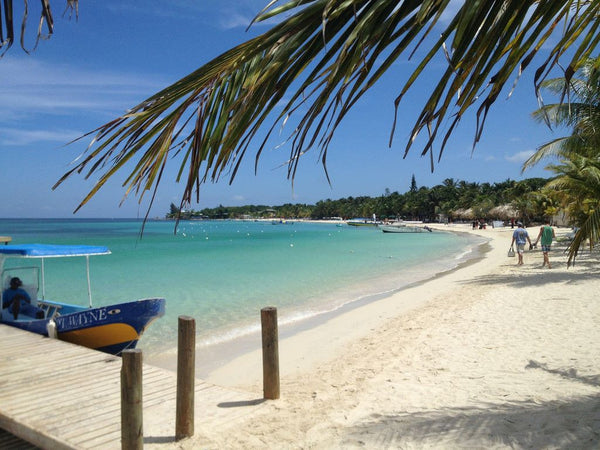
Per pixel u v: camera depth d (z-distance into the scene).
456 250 36.84
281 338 10.27
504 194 92.69
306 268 24.73
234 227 128.50
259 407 5.51
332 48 1.24
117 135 1.33
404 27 1.20
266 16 1.27
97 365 6.65
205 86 1.35
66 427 4.80
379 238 59.19
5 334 8.34
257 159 1.31
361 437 4.73
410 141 1.22
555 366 6.59
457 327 9.61
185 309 13.83
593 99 8.44
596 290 12.31
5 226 140.75
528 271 17.70
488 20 1.17
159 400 5.61
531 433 4.45
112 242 53.56
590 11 1.37
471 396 5.69
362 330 10.47
